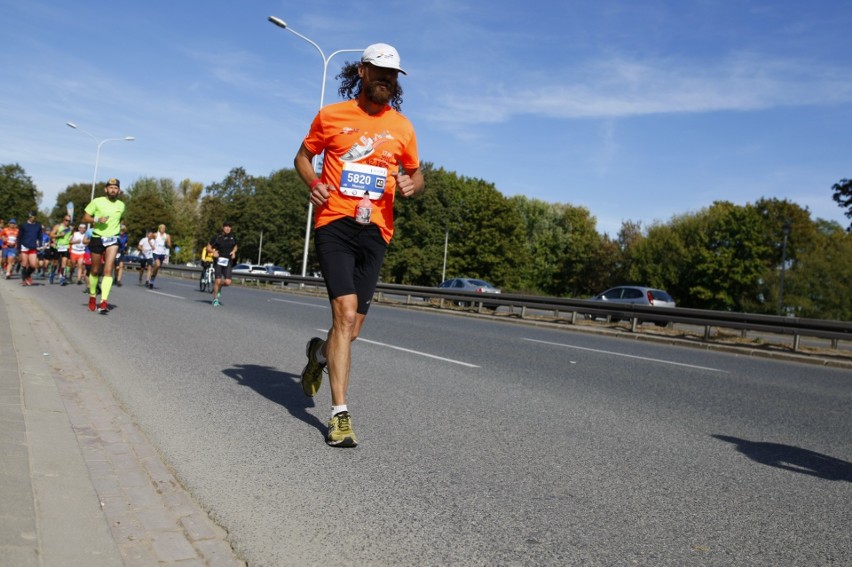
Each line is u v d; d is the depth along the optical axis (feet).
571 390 22.89
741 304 200.95
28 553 7.69
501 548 9.47
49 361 21.61
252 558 8.76
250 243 306.76
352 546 9.30
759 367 35.88
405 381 22.56
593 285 262.88
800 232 212.64
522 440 15.47
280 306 57.00
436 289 81.82
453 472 12.80
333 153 14.30
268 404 17.67
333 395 14.20
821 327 45.09
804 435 18.07
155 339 29.12
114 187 39.09
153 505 10.20
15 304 39.73
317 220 14.43
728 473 13.80
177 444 13.75
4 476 10.10
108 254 39.11
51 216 431.84
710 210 216.74
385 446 14.37
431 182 255.91
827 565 9.46
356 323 14.78
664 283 213.66
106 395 17.52
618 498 11.85
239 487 11.43
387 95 14.06
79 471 10.98
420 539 9.65
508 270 249.75
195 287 89.51
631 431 17.10
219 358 24.86
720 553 9.70
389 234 14.76
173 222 368.27
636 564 9.17
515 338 42.45
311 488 11.55
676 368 31.73
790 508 11.81
